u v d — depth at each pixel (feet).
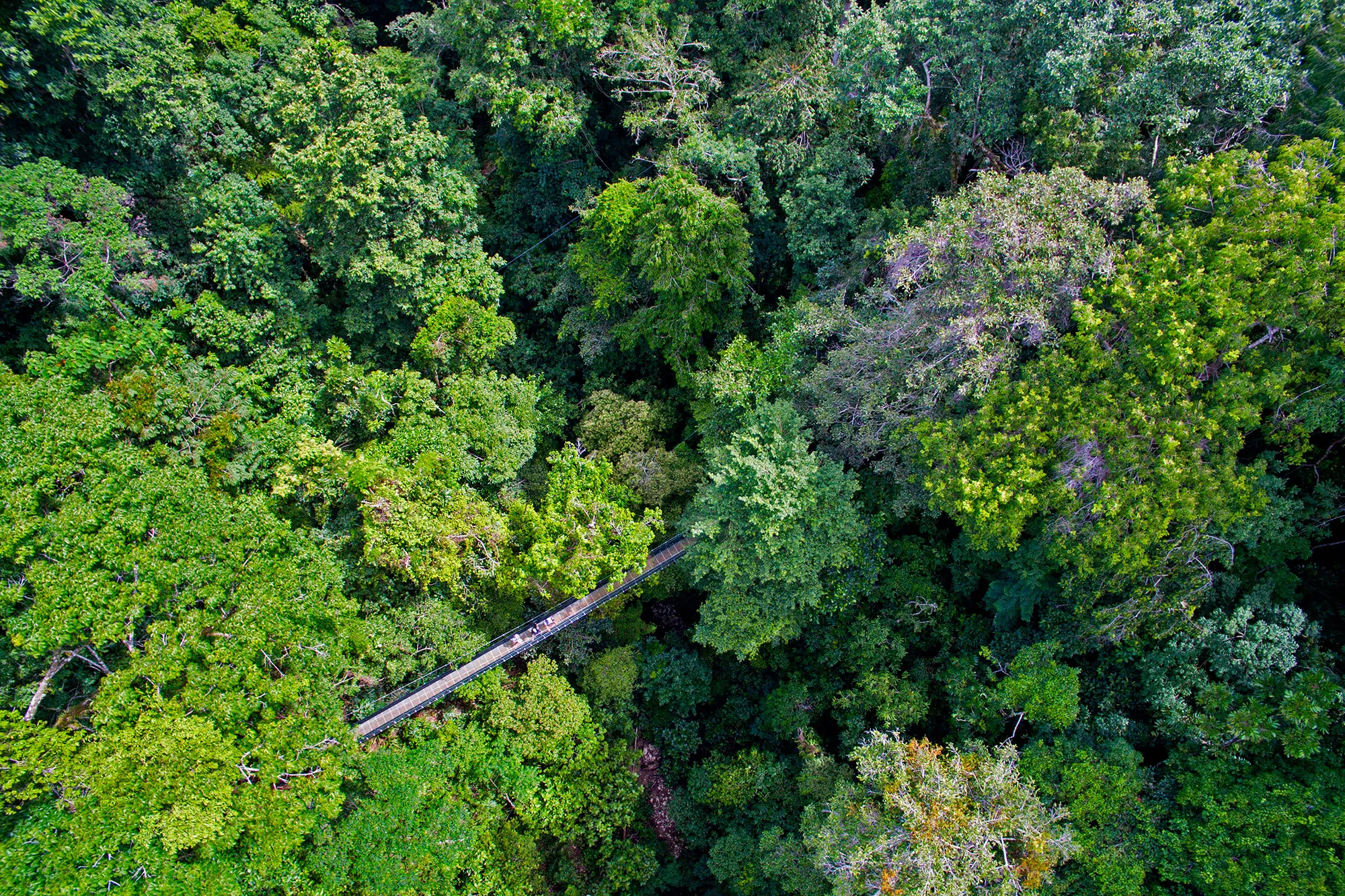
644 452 114.52
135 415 89.51
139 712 73.56
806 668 111.24
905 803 73.61
